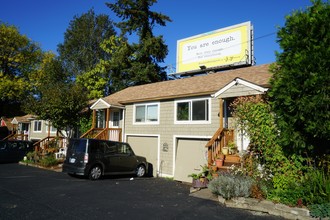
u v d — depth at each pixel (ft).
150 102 57.41
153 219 23.79
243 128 34.24
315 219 23.20
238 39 70.49
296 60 26.68
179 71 83.35
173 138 51.67
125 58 110.22
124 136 62.23
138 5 112.78
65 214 24.40
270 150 30.30
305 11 28.71
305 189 25.29
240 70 54.75
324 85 25.20
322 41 26.61
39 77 133.69
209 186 31.37
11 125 139.54
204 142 47.11
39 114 68.18
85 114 73.31
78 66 148.46
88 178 44.88
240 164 34.86
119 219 23.56
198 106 48.47
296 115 26.68
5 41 125.39
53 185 38.24
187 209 27.12
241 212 26.37
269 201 26.53
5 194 31.65
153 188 38.73
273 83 29.68
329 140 26.78
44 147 70.54
